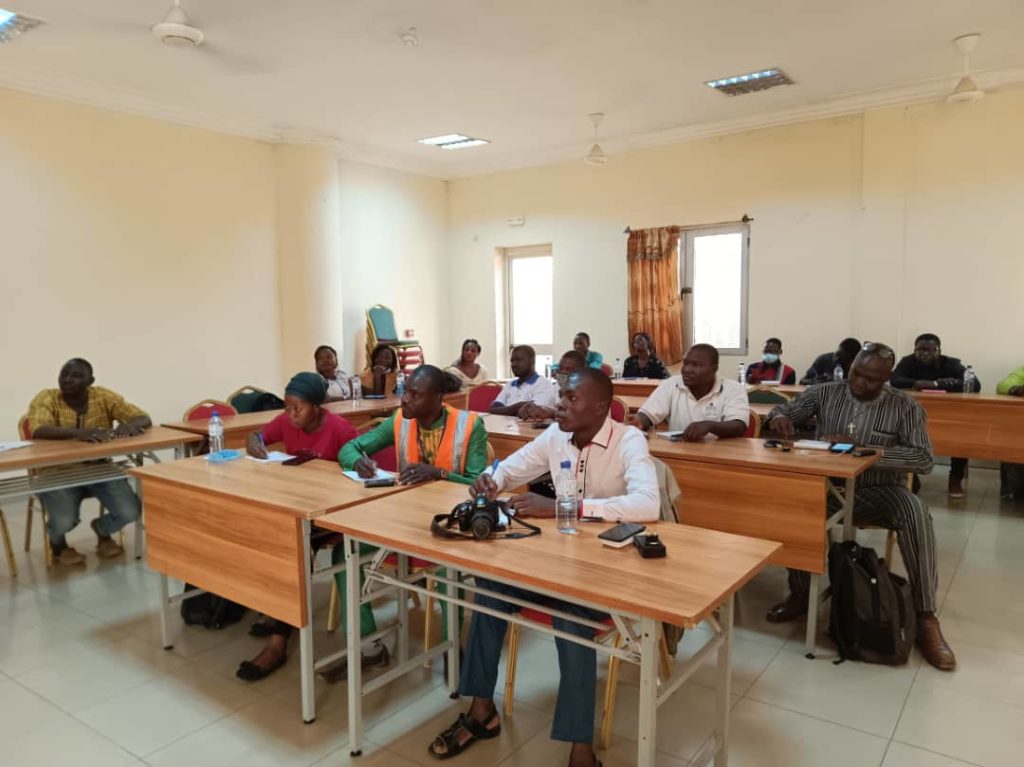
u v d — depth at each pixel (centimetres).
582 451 212
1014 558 360
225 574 231
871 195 579
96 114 531
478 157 784
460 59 473
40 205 502
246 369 644
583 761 186
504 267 837
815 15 412
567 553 170
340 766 196
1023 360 536
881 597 251
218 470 262
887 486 280
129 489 370
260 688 239
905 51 473
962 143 543
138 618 296
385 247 779
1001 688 236
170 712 224
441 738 201
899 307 578
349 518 199
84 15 397
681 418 337
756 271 645
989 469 560
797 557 256
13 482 316
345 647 266
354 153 729
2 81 476
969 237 547
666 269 686
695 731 212
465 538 181
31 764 198
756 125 626
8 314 488
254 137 640
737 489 268
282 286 670
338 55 463
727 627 178
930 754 199
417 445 262
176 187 584
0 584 334
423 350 829
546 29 425
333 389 561
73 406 361
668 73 508
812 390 321
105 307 541
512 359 479
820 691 236
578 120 632
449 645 233
